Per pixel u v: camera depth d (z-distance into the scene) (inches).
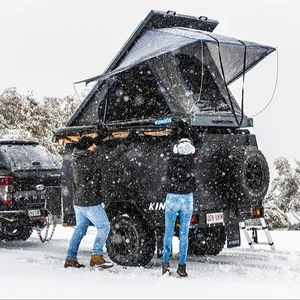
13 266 261.1
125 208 280.2
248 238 323.9
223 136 279.0
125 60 297.3
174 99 278.1
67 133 310.0
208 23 329.4
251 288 201.5
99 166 252.5
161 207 264.4
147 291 195.2
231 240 272.7
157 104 285.9
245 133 302.4
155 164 268.7
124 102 303.9
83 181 254.2
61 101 664.4
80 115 326.3
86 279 222.4
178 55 289.4
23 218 348.2
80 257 307.0
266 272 247.0
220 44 282.7
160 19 304.8
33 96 658.2
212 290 197.2
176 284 209.6
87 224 262.1
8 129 623.8
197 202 263.1
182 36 277.3
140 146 275.9
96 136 281.1
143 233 264.8
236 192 268.8
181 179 235.9
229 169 271.6
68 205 314.5
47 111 650.8
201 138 263.7
